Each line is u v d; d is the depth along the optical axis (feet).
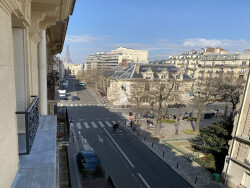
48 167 10.75
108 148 67.67
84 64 522.06
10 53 9.24
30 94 15.52
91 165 45.32
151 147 69.10
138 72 143.95
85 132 83.15
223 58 178.60
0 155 7.86
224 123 58.49
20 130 14.89
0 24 7.90
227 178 46.83
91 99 167.53
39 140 13.92
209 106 152.97
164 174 52.19
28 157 11.63
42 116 20.10
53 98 40.93
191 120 109.40
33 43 18.07
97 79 220.02
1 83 7.99
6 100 8.62
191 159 59.26
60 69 270.46
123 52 366.02
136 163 57.62
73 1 20.01
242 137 44.16
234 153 46.32
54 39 50.67
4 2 8.02
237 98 94.99
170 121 102.89
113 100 149.28
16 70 14.07
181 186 47.14
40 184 9.39
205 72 192.03
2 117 8.08
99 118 106.11
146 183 47.65
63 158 38.99
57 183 13.12
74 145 65.00
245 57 161.07
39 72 27.84
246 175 42.78
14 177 9.71
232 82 118.73
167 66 158.81
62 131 31.96
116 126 85.81
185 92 149.18
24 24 13.05
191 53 247.91
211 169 54.03
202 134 61.62
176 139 77.36
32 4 15.08
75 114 113.60
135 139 77.51
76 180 41.63
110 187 40.29
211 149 61.72
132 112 120.26
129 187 45.70
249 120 43.55
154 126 94.58
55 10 16.43
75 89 235.20
